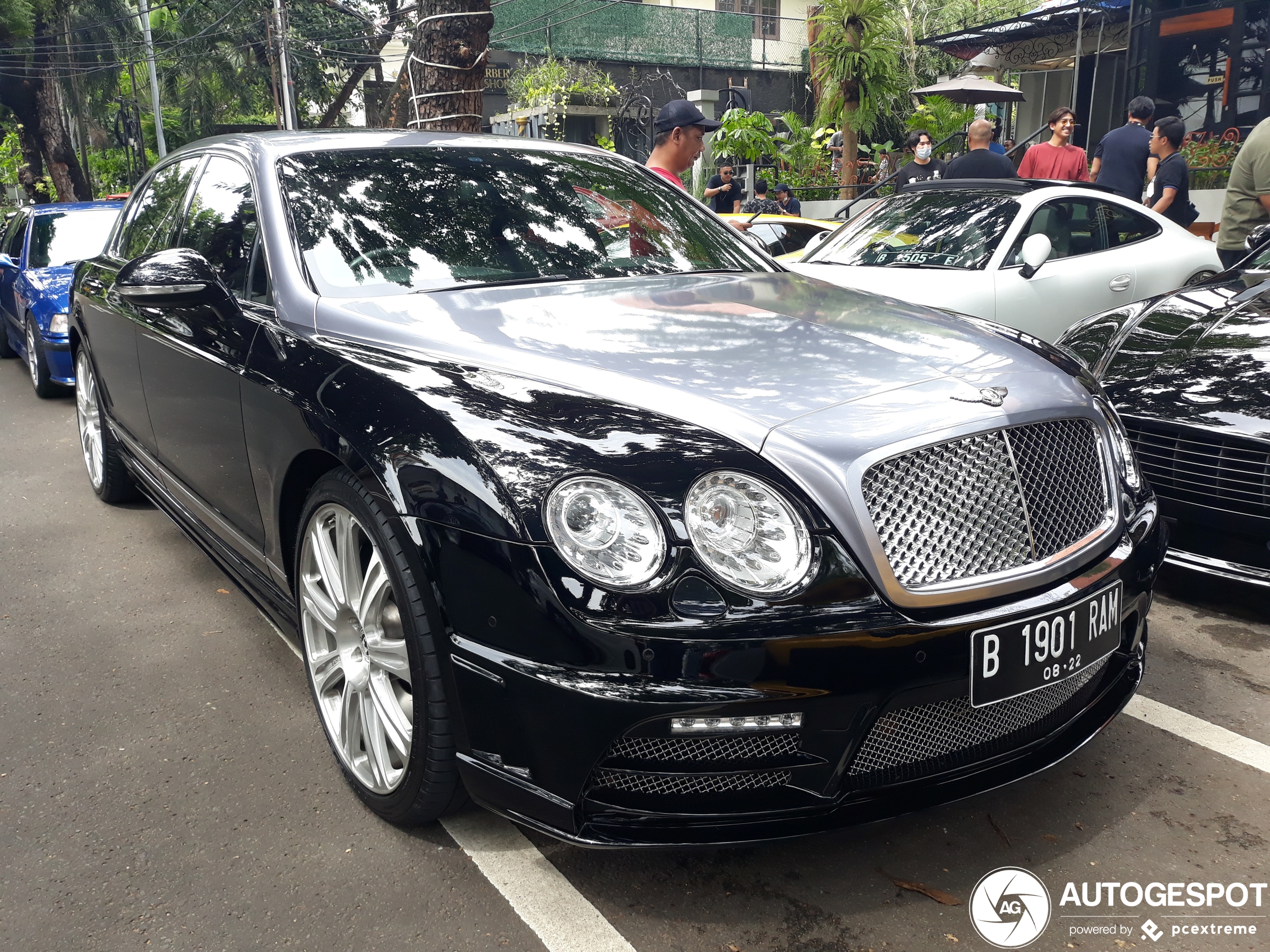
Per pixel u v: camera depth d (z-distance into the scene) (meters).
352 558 2.34
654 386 2.10
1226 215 6.95
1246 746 2.65
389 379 2.24
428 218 3.01
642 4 27.58
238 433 2.79
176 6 32.91
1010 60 17.83
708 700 1.80
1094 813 2.38
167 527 4.60
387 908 2.08
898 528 1.94
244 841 2.31
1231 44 12.72
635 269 3.11
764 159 17.95
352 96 32.88
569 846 2.28
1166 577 3.83
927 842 2.28
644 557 1.84
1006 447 2.07
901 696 1.90
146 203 4.28
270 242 2.87
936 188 6.75
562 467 1.91
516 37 26.94
